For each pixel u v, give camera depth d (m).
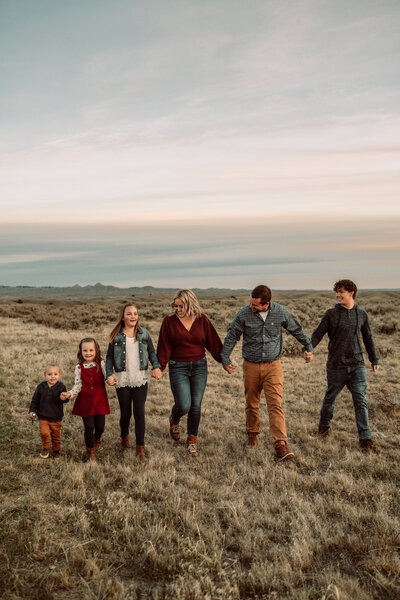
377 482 4.51
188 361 5.35
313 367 11.38
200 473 4.77
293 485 4.43
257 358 5.39
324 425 6.04
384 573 3.04
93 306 34.53
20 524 3.52
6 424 6.09
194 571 2.97
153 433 6.14
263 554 3.28
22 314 28.11
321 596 2.79
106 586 2.80
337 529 3.58
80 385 4.98
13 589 2.77
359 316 5.59
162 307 31.56
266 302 5.22
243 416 7.08
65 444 5.56
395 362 11.70
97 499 3.93
